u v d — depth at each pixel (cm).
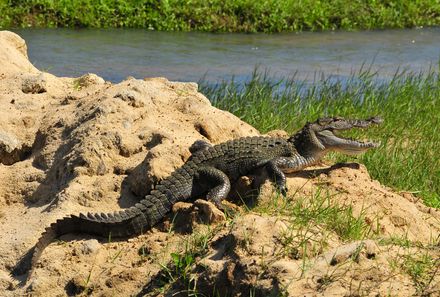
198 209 1398
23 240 1430
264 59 3509
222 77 3164
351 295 1152
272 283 1187
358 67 3444
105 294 1308
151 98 1711
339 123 1562
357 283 1182
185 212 1416
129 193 1505
